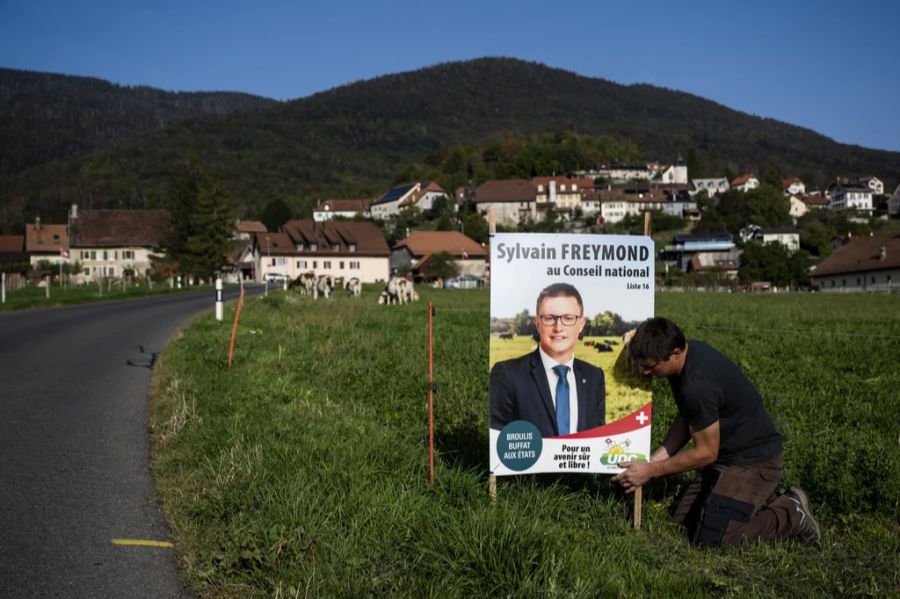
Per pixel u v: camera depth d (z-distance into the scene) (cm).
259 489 562
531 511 561
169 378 1052
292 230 10750
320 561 458
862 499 594
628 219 16800
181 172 8006
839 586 462
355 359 1306
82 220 10706
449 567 455
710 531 532
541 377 579
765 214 15850
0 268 7631
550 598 413
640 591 440
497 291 576
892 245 8494
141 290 4653
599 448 582
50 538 505
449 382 1096
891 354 1526
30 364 1229
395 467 642
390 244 13662
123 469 657
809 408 953
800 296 5612
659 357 538
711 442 542
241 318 2034
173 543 502
